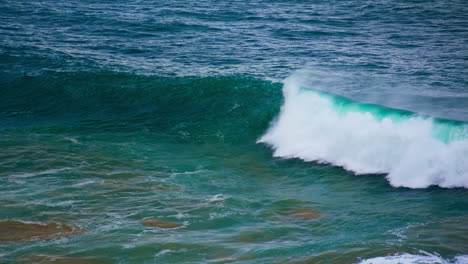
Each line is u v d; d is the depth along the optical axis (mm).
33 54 96312
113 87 80750
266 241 37188
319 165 56469
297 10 154375
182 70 87500
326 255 34688
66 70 87062
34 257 34156
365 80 79500
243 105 71438
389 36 118562
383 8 160500
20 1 157000
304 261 33969
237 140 64625
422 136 52031
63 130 66375
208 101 74375
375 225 40000
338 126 59312
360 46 107500
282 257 34562
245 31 121250
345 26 130875
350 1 175000
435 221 40531
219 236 37938
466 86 75375
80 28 121000
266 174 53969
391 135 53969
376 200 46156
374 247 35719
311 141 60938
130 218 40812
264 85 75938
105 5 154375
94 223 39750
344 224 40344
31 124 69562
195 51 100938
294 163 57438
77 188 46875
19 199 43844
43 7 147375
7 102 78562
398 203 45188
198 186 49031
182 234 38125
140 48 102938
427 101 67312
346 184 50812
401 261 33750
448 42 111938
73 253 34875
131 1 163750
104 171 51875
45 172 50812
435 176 49781
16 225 38938
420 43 110812
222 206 43750
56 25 123688
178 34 116062
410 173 50875
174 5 157250
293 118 65000
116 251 35219
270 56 97625
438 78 80625
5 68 88938
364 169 54062
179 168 54406
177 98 76500
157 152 59344
